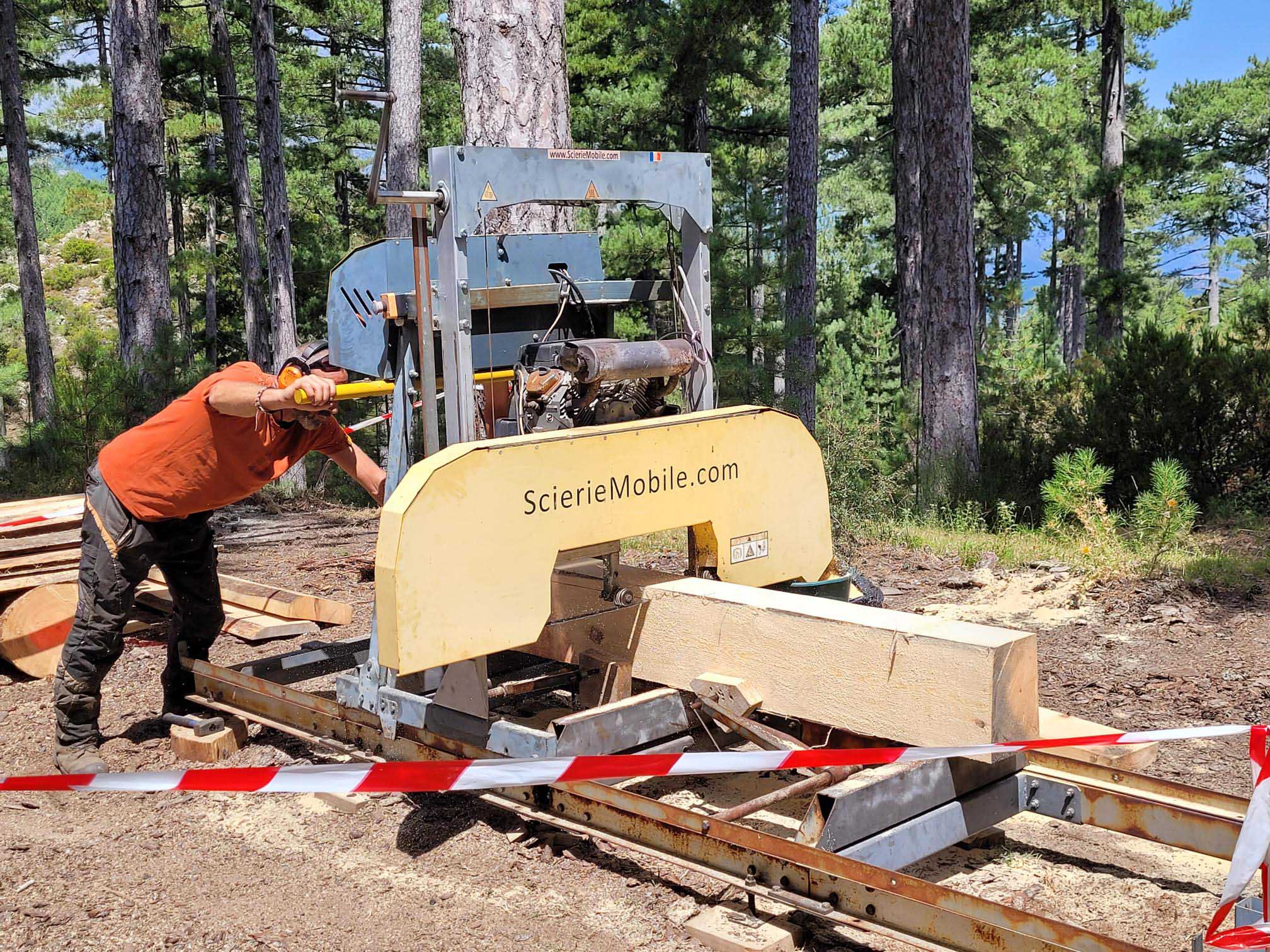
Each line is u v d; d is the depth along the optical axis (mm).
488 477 3826
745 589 4309
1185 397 11281
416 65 19797
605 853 3846
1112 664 6086
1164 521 8609
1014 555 8922
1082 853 3826
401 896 3596
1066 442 12367
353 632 7051
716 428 4547
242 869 3855
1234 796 3492
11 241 40688
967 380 12570
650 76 26484
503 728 3938
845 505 10500
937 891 2848
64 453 13445
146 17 14805
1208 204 48125
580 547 4121
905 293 21188
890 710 3668
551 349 4559
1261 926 2510
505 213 7961
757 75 26047
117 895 3648
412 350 4484
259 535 11125
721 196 17016
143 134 14914
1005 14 27125
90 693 4828
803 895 3164
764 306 17812
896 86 20984
